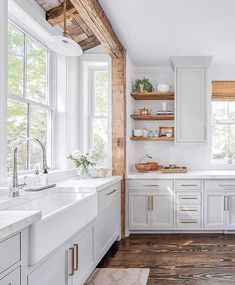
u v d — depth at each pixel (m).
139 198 4.46
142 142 5.20
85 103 4.55
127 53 4.46
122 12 3.13
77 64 4.29
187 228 4.45
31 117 3.32
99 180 3.55
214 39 3.92
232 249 3.78
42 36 3.48
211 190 4.44
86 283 2.85
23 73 3.15
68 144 4.04
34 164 3.38
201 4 2.97
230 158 5.15
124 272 3.09
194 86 4.73
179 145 4.86
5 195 2.26
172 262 3.35
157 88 4.91
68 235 1.99
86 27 3.96
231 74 5.13
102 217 3.23
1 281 1.25
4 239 1.28
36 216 1.52
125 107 4.36
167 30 3.61
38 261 1.56
